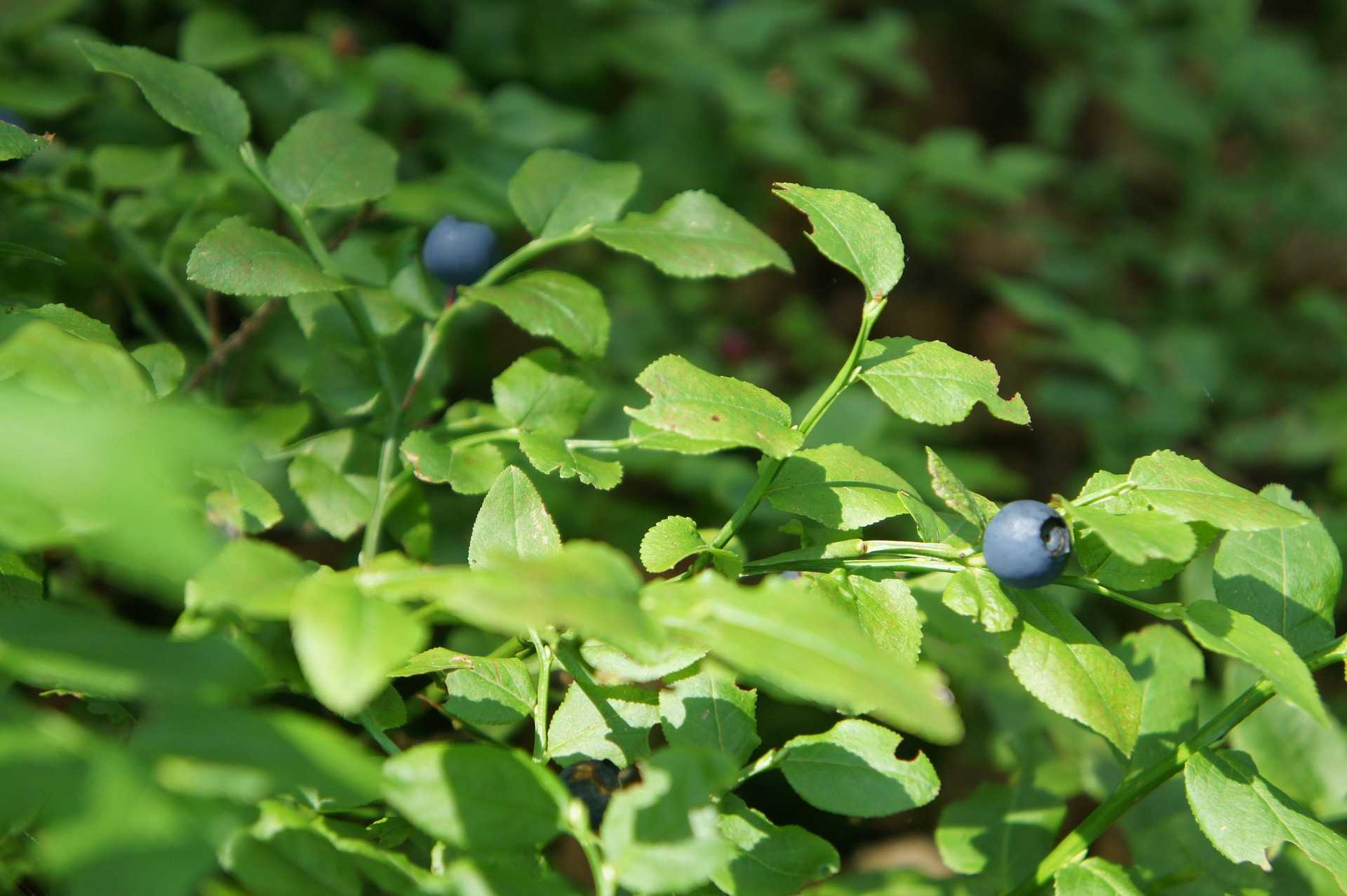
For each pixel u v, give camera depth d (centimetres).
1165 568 26
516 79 49
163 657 22
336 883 23
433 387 31
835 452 27
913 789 25
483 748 24
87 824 20
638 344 49
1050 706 26
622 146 52
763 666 22
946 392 26
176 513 19
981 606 26
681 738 26
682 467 38
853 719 26
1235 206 84
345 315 31
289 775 21
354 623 22
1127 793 27
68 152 35
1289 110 90
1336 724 30
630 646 23
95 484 18
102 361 24
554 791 24
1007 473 55
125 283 33
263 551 23
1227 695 30
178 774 21
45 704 28
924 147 60
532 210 30
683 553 26
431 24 48
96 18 39
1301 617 27
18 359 24
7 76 35
